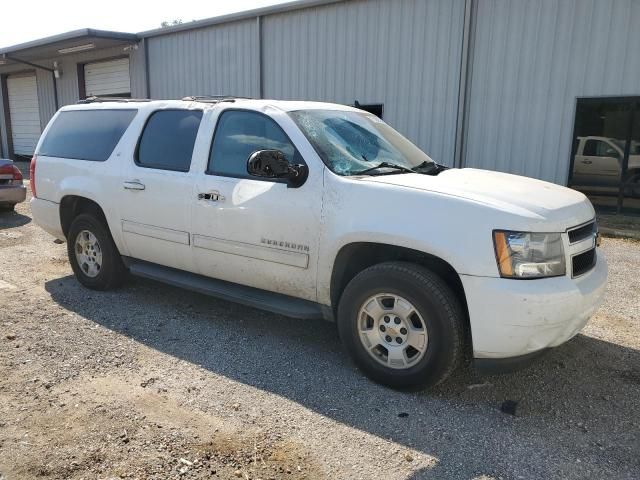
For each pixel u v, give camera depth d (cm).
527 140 1098
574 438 325
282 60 1426
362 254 407
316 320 511
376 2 1230
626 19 976
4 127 2555
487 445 316
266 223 421
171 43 1706
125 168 523
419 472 291
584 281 364
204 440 313
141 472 284
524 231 335
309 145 411
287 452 305
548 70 1055
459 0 1114
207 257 468
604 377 404
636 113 996
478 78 1123
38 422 328
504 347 337
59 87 2227
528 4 1050
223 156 461
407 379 367
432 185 373
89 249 579
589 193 1070
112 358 420
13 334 458
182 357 425
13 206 1034
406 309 364
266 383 385
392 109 1246
